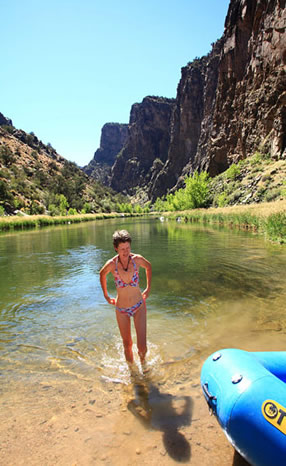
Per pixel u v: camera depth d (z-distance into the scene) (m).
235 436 1.77
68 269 8.72
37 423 2.39
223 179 55.28
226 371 2.04
